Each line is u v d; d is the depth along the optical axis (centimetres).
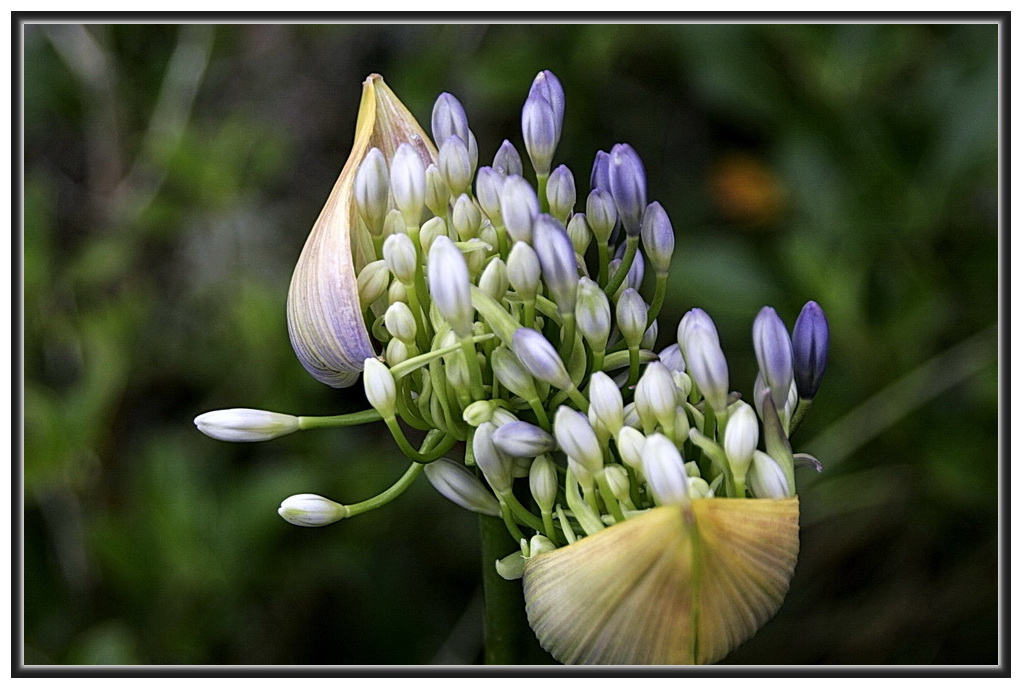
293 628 89
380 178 65
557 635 63
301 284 65
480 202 65
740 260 83
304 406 92
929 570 86
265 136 99
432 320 65
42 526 88
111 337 91
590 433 62
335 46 111
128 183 104
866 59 83
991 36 81
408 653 88
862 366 83
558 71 92
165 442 85
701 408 64
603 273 66
